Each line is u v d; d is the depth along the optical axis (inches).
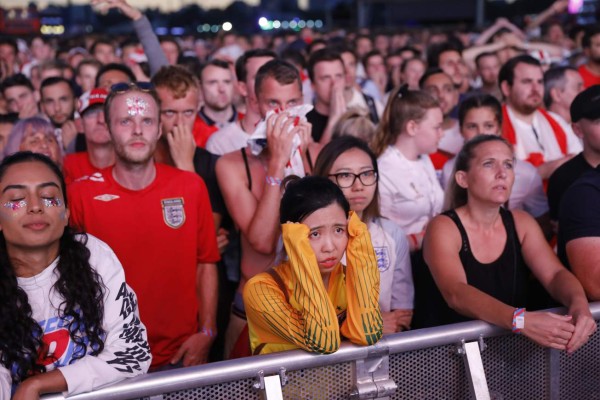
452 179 119.2
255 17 1568.7
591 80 276.8
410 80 310.8
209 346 125.6
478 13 1102.4
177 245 120.1
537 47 376.8
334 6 1264.8
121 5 213.3
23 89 244.2
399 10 1144.8
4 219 79.4
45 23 1259.8
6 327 78.7
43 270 82.3
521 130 193.0
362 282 82.8
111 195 116.6
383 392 84.0
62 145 196.2
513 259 113.7
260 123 128.6
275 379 79.7
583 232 107.1
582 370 96.0
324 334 79.7
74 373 76.8
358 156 119.3
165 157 155.6
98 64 294.8
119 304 85.4
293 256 81.2
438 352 88.3
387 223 125.0
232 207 133.5
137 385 77.6
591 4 830.5
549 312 91.2
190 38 806.5
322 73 210.7
